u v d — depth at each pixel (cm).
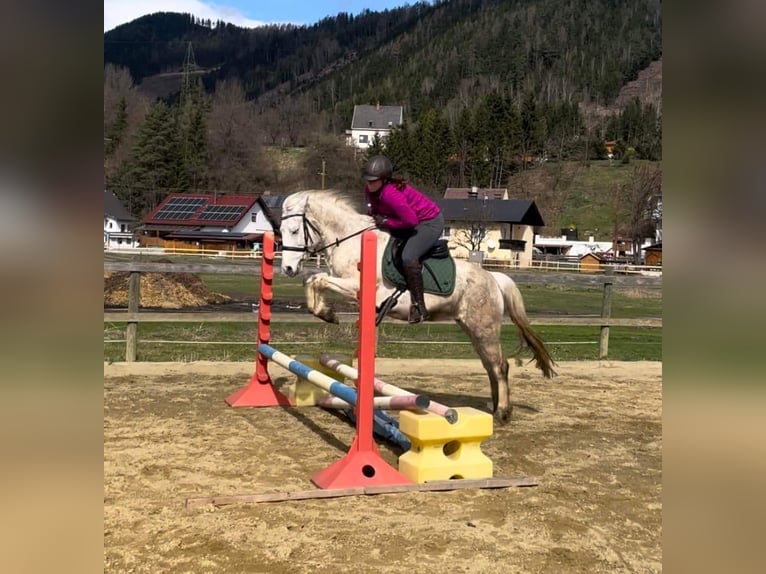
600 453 523
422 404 427
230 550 325
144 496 394
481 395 738
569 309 1864
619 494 428
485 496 416
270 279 648
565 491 429
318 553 324
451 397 721
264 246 649
